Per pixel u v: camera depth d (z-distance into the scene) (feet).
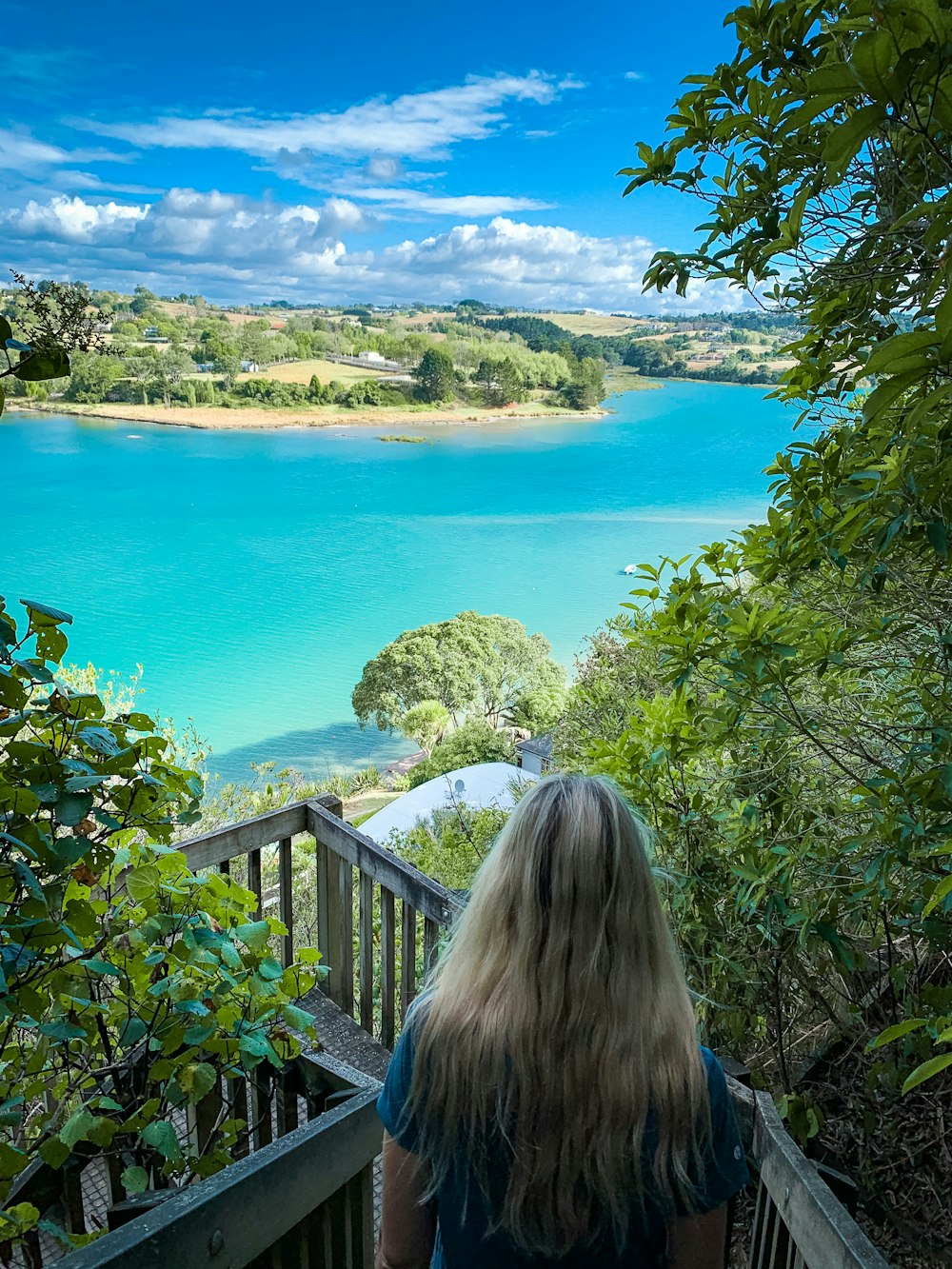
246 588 298.56
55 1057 5.48
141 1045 5.46
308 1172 3.74
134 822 5.08
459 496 412.36
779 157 5.86
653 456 482.28
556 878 2.54
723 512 381.40
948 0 3.38
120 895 5.74
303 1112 7.32
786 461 6.75
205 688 213.05
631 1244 2.60
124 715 5.17
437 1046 2.61
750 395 500.74
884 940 7.91
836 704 7.60
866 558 6.08
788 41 5.59
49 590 284.20
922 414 2.93
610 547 336.90
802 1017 7.91
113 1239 2.98
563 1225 2.52
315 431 491.31
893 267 5.69
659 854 7.87
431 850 30.01
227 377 479.82
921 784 5.59
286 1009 5.42
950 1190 6.14
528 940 2.53
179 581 302.25
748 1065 7.64
